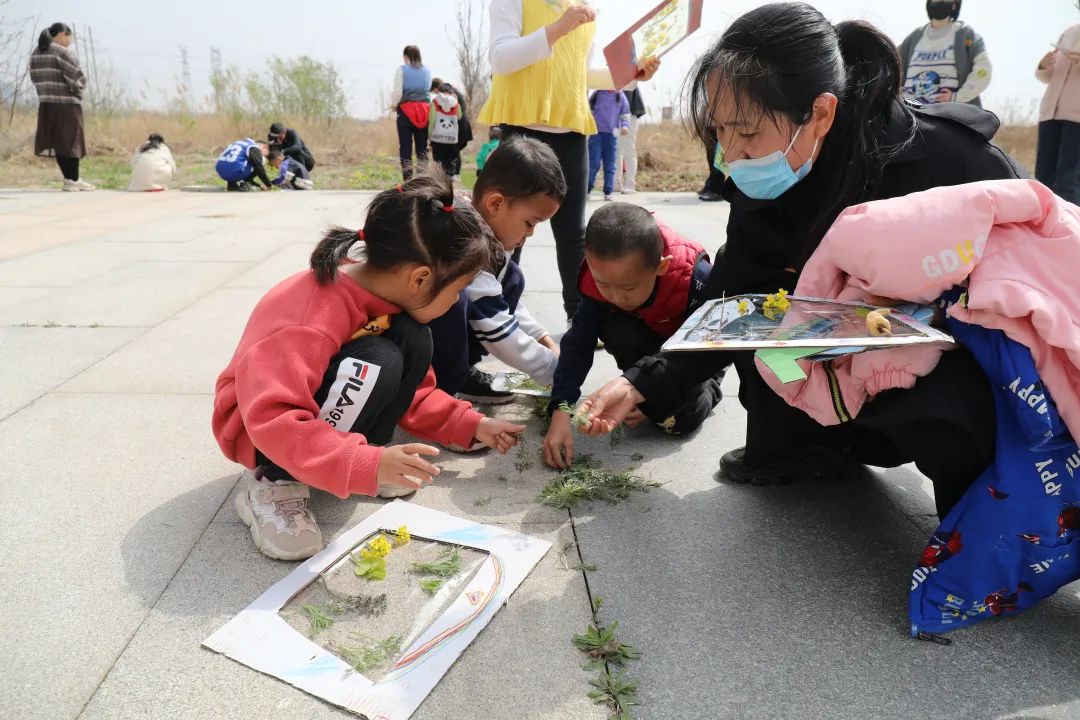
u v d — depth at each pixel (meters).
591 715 1.36
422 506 2.05
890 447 1.95
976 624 1.59
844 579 1.75
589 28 3.33
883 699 1.40
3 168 11.68
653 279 2.27
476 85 17.45
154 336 3.37
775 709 1.38
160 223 6.70
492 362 3.14
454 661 1.48
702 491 2.14
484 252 1.91
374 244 1.82
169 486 2.10
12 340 3.29
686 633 1.57
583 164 3.39
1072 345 1.35
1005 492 1.46
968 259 1.43
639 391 2.06
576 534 1.93
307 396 1.74
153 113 17.81
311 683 1.42
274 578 1.73
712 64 1.65
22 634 1.53
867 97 1.66
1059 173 5.37
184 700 1.38
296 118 17.44
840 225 1.58
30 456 2.25
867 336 1.45
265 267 4.81
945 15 5.56
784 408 1.96
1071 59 5.13
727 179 2.01
